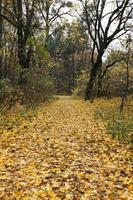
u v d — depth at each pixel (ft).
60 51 254.06
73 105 99.30
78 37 141.49
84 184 22.99
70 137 40.65
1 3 84.38
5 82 65.16
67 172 25.63
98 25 115.34
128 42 88.69
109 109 78.18
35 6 84.99
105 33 114.21
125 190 22.21
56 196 20.90
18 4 82.99
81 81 170.60
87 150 33.96
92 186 22.62
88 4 116.78
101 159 30.42
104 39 114.32
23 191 21.58
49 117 61.36
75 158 30.17
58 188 22.33
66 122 55.42
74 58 285.23
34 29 98.12
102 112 70.38
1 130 42.60
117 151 33.71
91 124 53.36
